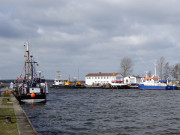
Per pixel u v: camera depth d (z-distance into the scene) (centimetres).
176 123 2917
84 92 10619
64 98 6956
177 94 8694
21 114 2861
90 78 18212
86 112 3859
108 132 2455
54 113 3753
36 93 5069
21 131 1948
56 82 16112
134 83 15325
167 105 4891
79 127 2678
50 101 5897
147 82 12538
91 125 2789
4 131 1941
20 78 7075
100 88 15025
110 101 5888
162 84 12325
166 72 16788
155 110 4094
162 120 3116
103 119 3184
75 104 5138
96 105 4931
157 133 2427
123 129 2592
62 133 2403
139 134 2383
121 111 3969
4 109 3375
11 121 2367
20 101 4972
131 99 6475
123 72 16412
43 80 8100
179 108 4375
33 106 4694
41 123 2903
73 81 18862
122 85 13938
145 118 3269
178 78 16625
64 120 3109
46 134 2359
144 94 8750
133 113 3734
